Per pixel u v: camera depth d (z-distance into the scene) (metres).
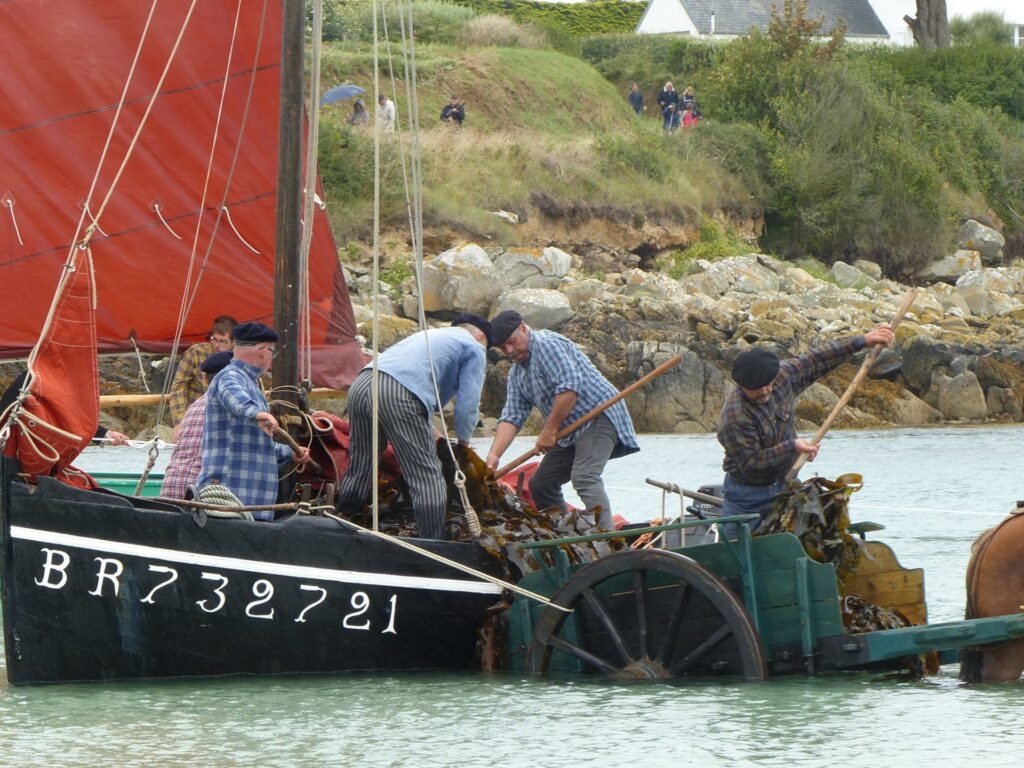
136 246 45.75
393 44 189.88
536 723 24.84
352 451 31.64
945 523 54.47
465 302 135.00
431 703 26.64
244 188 46.75
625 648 29.00
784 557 28.08
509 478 39.22
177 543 27.84
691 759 22.25
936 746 22.83
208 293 46.66
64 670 27.52
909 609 30.03
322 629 29.06
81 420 27.81
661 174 175.88
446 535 31.42
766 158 187.25
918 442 104.75
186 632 28.03
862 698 26.62
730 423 29.98
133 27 45.44
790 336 132.88
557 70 195.38
